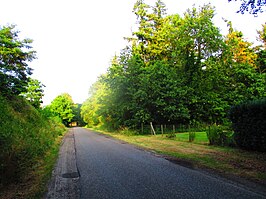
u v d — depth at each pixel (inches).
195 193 201.3
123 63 1127.0
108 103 1133.7
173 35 1347.2
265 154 362.9
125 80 1043.3
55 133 898.7
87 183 245.4
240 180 234.7
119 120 1079.0
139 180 249.1
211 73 1207.6
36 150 398.6
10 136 333.1
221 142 488.7
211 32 1182.3
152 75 1042.7
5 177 246.5
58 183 249.1
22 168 284.8
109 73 1116.5
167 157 387.5
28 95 1277.1
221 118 1137.4
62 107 2817.4
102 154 447.5
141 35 1454.2
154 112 1023.0
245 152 391.9
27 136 440.5
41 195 211.8
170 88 1023.6
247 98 1082.7
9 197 209.8
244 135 418.3
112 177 265.7
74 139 872.3
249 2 347.6
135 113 995.9
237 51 1402.6
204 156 373.4
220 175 257.1
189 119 1096.8
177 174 269.1
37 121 698.2
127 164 338.3
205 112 1154.0
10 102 598.5
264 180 230.7
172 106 990.4
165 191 209.8
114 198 197.3
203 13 1273.4
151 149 493.7
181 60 1250.6
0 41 620.7
